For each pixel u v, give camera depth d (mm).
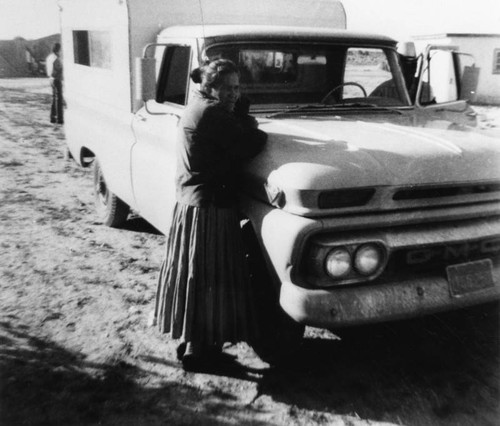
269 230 2793
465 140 3141
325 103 4023
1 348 3488
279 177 2744
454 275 2932
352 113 3830
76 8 5789
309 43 3924
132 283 4480
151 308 4055
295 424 2816
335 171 2668
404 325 3838
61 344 3551
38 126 13234
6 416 2855
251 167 3002
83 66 5723
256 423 2824
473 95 4324
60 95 13672
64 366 3311
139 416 2873
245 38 3729
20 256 5008
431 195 2887
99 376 3217
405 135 3193
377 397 3043
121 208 5633
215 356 3322
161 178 3973
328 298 2674
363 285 2787
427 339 3664
